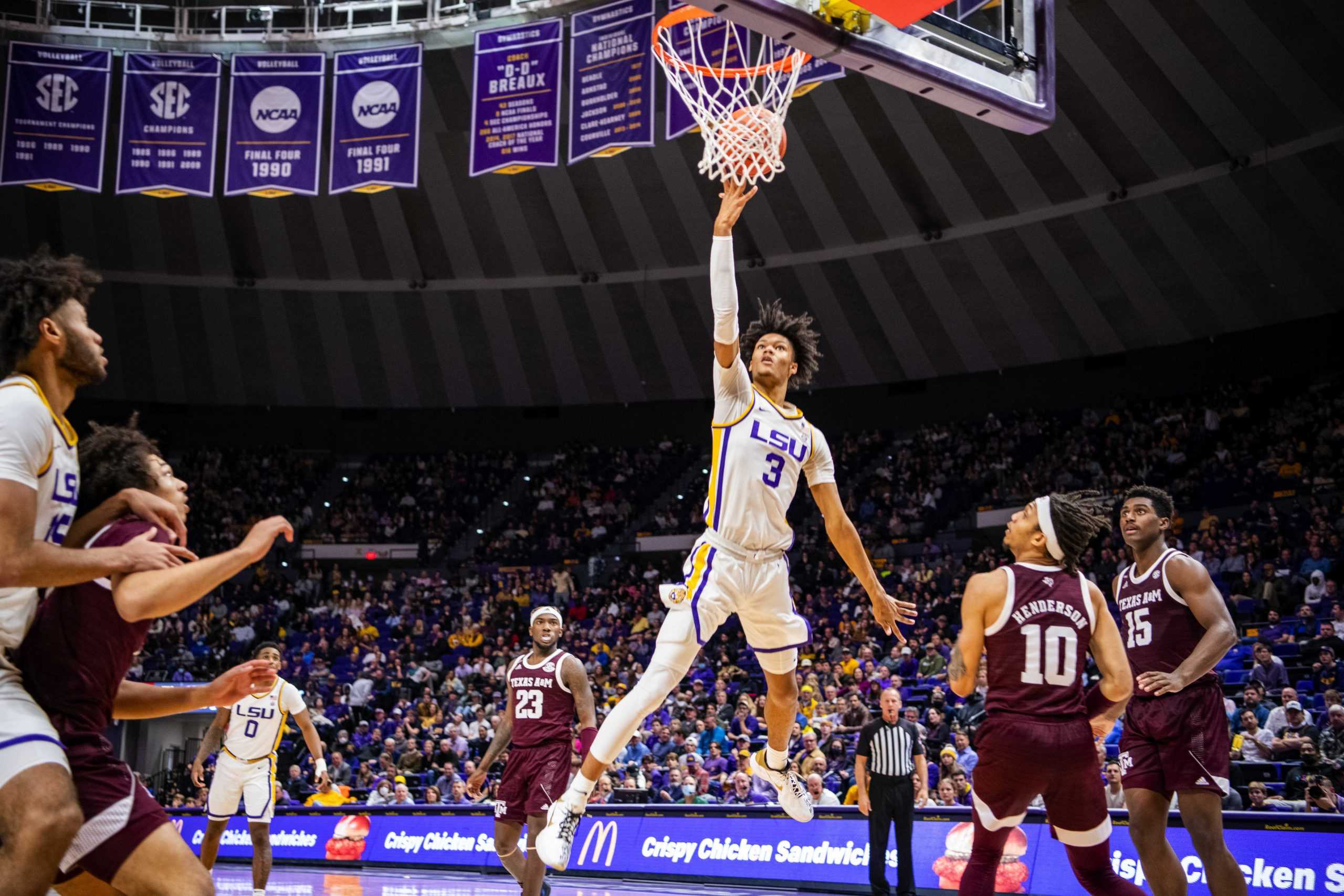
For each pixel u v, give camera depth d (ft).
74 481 9.53
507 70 52.54
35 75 55.57
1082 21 61.26
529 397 93.86
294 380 93.86
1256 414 71.87
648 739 48.47
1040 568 14.39
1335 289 69.15
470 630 73.15
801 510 82.84
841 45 16.14
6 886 8.32
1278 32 57.88
